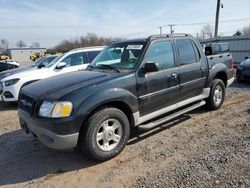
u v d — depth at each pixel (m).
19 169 3.58
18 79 7.26
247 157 3.46
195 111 5.88
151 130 4.79
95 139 3.47
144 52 4.14
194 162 3.43
